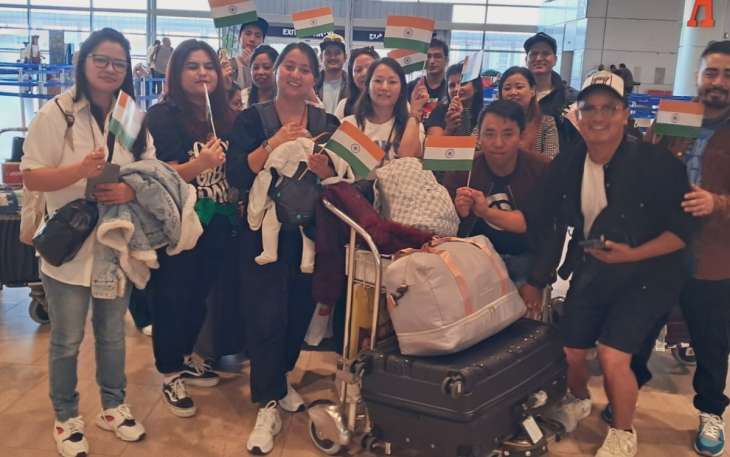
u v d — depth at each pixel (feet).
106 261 7.93
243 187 8.78
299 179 8.41
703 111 8.13
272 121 8.85
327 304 8.48
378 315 7.99
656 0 31.60
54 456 8.35
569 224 8.50
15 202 12.44
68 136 7.53
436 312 7.26
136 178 7.82
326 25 11.92
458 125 11.57
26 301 14.47
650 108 16.22
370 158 7.91
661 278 8.12
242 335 10.85
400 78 9.84
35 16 39.47
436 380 7.11
